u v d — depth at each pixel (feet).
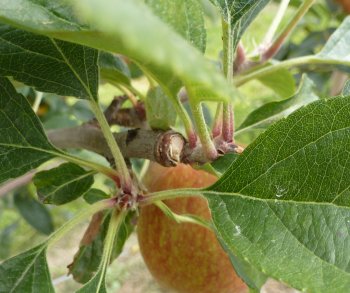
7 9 0.20
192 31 0.24
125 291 1.35
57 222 1.22
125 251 1.22
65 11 0.21
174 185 0.40
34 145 0.33
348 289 0.23
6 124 0.32
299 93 0.45
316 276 0.24
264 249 0.26
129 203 0.33
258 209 0.27
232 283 0.42
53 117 0.76
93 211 0.33
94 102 0.32
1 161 0.32
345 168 0.26
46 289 0.29
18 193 0.89
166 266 0.41
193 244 0.40
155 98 0.36
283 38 0.46
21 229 1.37
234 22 0.30
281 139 0.27
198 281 0.41
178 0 0.23
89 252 0.43
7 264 0.29
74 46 0.30
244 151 0.28
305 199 0.27
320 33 0.81
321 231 0.26
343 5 0.86
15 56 0.30
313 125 0.27
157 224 0.41
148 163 0.47
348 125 0.26
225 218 0.28
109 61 0.44
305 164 0.27
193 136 0.34
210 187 0.29
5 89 0.32
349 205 0.26
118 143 0.37
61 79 0.31
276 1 0.85
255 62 0.46
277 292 1.25
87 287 0.30
